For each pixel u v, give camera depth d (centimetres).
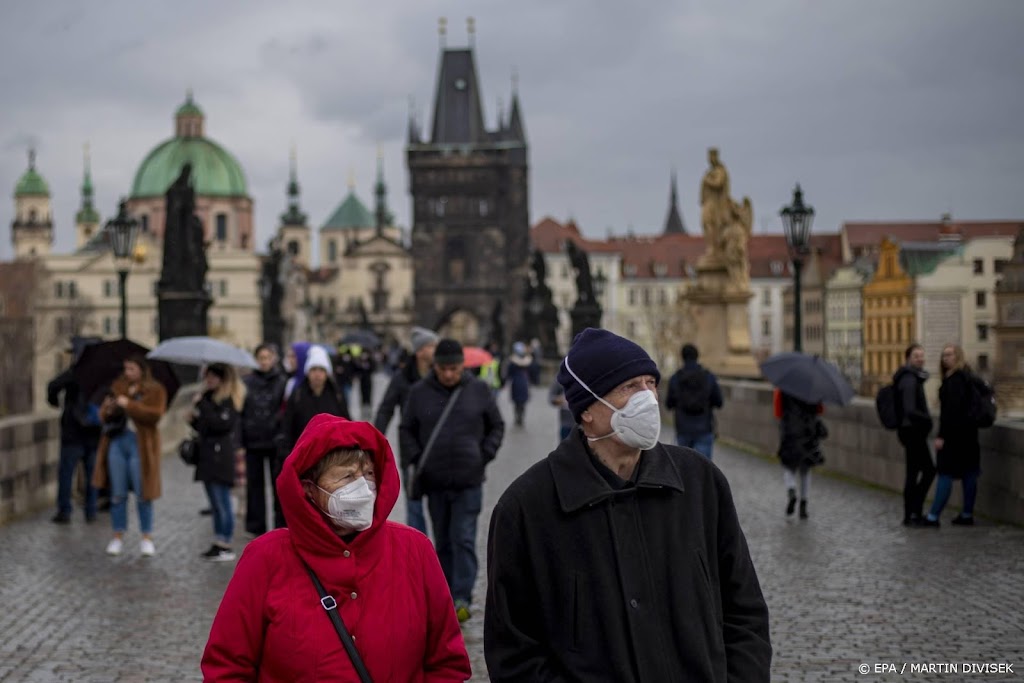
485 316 16625
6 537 1666
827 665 959
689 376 1894
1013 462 1623
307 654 494
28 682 938
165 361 1802
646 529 482
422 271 16638
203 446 1481
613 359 486
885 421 1636
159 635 1089
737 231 3578
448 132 16825
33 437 1959
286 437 1368
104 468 1540
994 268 4722
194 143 17838
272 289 5847
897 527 1636
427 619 526
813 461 1733
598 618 473
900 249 6500
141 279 15450
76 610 1195
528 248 16762
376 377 8794
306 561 504
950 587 1241
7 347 12594
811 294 10638
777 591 1239
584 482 482
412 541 530
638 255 17488
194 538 1650
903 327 6394
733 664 485
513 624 484
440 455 1159
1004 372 4419
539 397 5794
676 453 503
